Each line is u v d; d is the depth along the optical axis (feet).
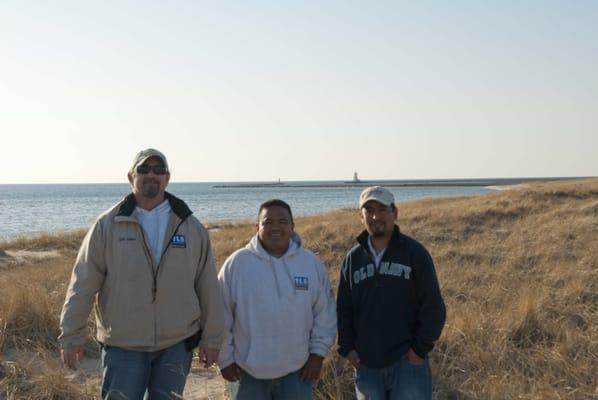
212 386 18.97
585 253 40.52
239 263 13.55
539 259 39.55
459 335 21.30
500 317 23.82
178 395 12.74
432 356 19.80
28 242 77.97
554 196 85.56
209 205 255.09
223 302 13.56
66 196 455.63
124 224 12.78
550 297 27.96
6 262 60.80
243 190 650.02
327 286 14.08
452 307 25.54
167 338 12.83
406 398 12.90
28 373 19.02
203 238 13.41
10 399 16.96
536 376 18.47
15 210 220.84
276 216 13.42
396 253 13.26
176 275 12.89
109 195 473.26
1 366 19.38
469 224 61.72
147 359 12.94
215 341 13.24
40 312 24.31
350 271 13.87
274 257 13.51
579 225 53.72
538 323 23.45
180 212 13.19
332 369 18.25
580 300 28.07
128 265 12.62
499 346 20.61
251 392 13.35
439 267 36.60
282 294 13.19
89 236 12.91
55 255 66.69
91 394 17.80
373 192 13.28
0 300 26.05
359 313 13.57
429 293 12.94
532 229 54.54
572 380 18.17
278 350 13.08
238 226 98.99
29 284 32.24
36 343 22.12
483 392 17.25
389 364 13.15
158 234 13.05
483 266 37.04
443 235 53.57
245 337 13.35
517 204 77.56
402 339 13.16
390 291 13.17
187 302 13.03
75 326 12.65
